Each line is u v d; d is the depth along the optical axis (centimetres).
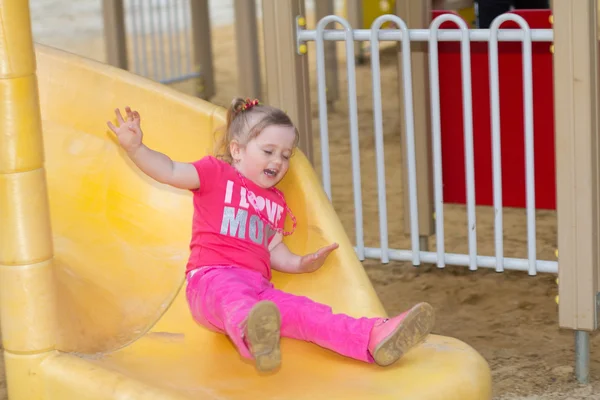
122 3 740
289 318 234
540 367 325
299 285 263
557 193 294
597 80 287
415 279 425
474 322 371
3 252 211
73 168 271
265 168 262
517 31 311
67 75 281
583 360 310
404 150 431
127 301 251
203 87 834
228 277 243
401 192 571
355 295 253
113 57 742
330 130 730
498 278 423
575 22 279
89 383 205
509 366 326
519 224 499
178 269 267
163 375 223
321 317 230
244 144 263
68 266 246
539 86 391
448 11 409
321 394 209
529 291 405
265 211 263
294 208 273
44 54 282
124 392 200
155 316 253
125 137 252
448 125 417
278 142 261
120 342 238
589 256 293
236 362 232
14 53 204
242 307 226
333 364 229
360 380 218
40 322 213
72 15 1315
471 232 340
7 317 213
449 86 412
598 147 291
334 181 598
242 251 256
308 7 1310
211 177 261
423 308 217
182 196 279
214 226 257
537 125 395
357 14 871
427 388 211
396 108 789
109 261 258
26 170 209
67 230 258
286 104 341
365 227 506
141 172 279
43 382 213
